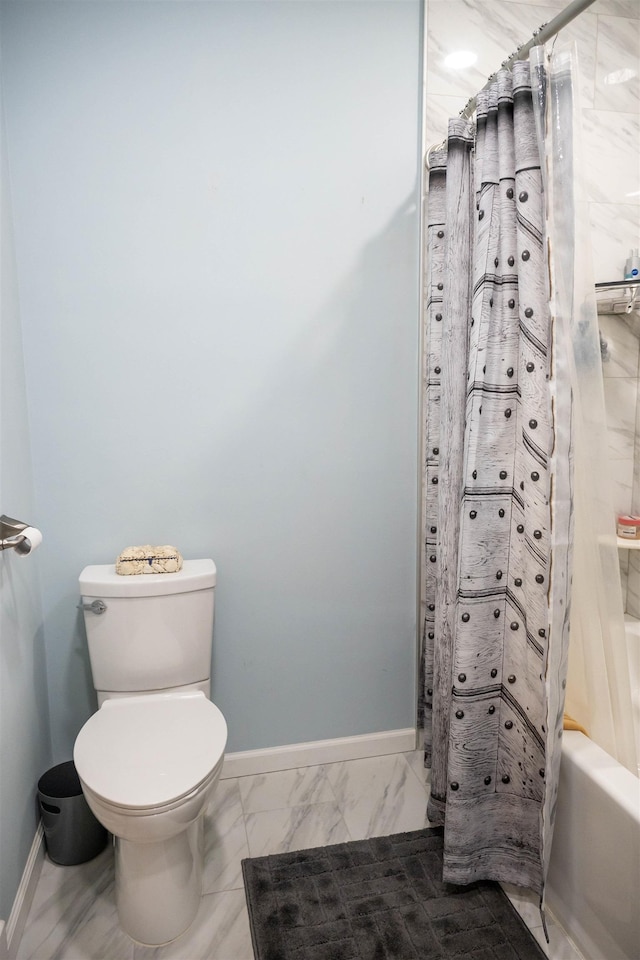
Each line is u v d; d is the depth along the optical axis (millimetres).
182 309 1841
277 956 1400
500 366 1469
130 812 1271
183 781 1336
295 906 1537
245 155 1821
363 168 1915
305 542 2043
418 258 2002
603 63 2098
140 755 1428
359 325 1984
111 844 1786
